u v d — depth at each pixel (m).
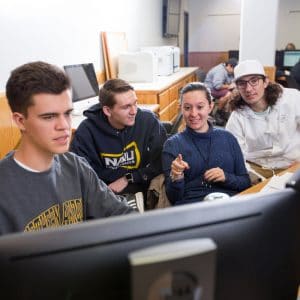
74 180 1.12
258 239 0.59
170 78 4.82
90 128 2.07
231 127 2.31
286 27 8.59
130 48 5.06
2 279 0.47
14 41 2.44
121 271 0.50
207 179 1.77
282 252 0.62
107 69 4.11
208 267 0.48
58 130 0.93
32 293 0.48
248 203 0.59
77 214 1.12
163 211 0.54
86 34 3.64
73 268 0.49
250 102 2.19
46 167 1.02
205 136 1.83
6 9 2.33
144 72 4.21
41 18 2.77
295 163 2.14
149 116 2.16
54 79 0.90
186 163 1.76
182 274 0.47
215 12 9.26
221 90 5.98
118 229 0.51
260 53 3.96
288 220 0.62
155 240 0.52
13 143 2.29
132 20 5.13
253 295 0.61
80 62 3.52
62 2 3.10
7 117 2.24
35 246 0.48
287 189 0.64
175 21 7.56
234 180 1.80
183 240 0.51
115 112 1.97
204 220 0.55
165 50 5.07
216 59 9.52
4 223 0.95
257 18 3.88
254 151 2.30
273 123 2.21
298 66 5.23
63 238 0.49
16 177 0.97
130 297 0.47
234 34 9.28
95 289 0.50
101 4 4.00
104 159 2.08
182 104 1.85
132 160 2.12
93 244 0.50
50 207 1.03
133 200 1.89
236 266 0.58
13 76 0.91
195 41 9.55
